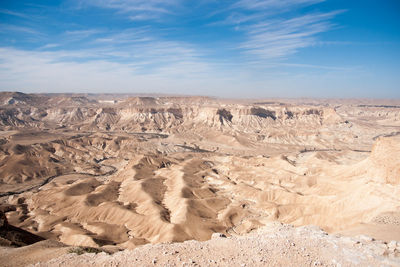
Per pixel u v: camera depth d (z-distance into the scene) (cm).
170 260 2541
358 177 12350
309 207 10656
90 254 2981
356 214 8212
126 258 2669
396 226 4781
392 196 8619
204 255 2625
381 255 2539
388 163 10075
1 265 3291
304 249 2683
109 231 10381
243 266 2397
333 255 2564
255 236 3125
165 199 13825
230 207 12044
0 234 6019
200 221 10619
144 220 10912
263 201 12925
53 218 11831
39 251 3834
